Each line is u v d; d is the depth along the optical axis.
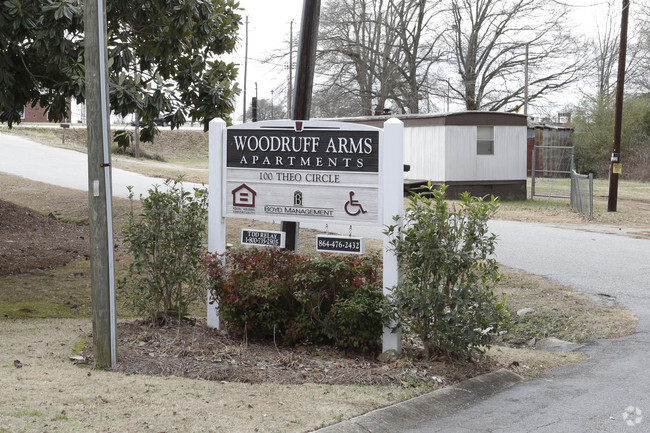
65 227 14.82
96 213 5.62
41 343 6.32
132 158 39.09
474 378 5.84
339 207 6.74
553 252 13.57
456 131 24.11
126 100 9.91
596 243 14.93
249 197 7.14
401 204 6.48
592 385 5.86
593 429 4.67
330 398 5.08
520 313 8.97
